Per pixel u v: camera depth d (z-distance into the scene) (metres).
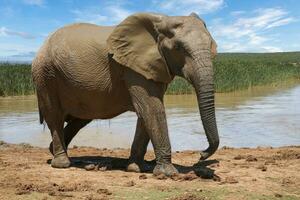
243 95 33.75
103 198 7.23
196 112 22.34
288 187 8.31
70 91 9.52
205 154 7.72
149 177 8.80
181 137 15.62
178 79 35.78
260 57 123.75
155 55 8.59
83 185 8.07
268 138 15.53
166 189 7.82
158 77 8.63
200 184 8.23
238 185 8.29
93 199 7.16
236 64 46.75
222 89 37.09
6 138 15.66
